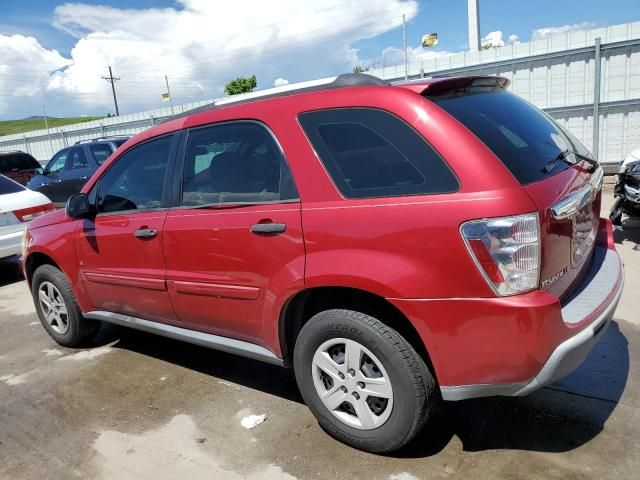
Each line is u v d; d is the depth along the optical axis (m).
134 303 3.69
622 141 9.73
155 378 3.76
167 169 3.37
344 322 2.53
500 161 2.26
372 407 2.62
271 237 2.72
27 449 2.99
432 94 2.50
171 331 3.54
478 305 2.20
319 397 2.77
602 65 9.59
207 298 3.14
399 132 2.41
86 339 4.48
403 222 2.31
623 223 6.44
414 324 2.32
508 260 2.15
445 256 2.22
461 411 2.97
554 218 2.28
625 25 9.16
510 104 2.88
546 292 2.23
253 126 2.90
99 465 2.79
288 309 2.81
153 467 2.73
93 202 3.90
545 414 2.87
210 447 2.86
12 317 5.52
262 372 3.73
